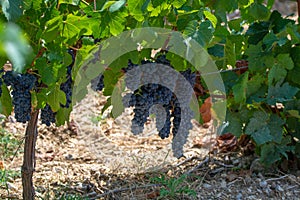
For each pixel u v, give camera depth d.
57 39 2.94
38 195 3.95
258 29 4.42
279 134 4.18
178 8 3.26
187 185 4.18
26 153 3.47
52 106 3.12
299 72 4.22
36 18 2.88
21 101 2.99
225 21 3.90
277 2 9.97
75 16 2.88
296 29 4.15
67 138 5.12
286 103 4.23
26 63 2.85
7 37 1.34
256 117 4.17
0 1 2.56
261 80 4.16
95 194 4.04
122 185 4.16
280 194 4.15
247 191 4.16
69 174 4.37
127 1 2.97
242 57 4.43
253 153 4.68
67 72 3.16
